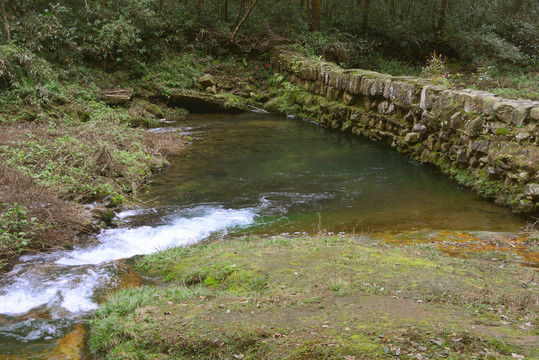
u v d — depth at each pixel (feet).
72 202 21.94
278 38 63.05
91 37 50.21
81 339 11.75
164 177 28.27
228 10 67.26
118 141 31.37
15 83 37.37
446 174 28.84
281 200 24.14
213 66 57.62
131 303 12.89
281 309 11.89
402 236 19.12
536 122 22.65
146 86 51.01
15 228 18.07
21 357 10.91
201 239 19.29
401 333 10.05
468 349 9.34
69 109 38.75
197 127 43.19
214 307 12.36
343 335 10.16
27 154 25.55
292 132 41.60
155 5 59.98
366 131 39.75
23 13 47.78
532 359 8.74
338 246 17.08
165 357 10.34
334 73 44.29
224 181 27.45
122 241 19.08
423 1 73.92
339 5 73.67
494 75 58.70
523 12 79.25
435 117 30.14
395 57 68.08
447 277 13.84
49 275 15.75
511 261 15.88
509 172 23.20
